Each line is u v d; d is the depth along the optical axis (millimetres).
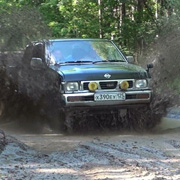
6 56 10742
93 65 9797
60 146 7883
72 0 23312
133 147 7684
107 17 23719
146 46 17891
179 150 7590
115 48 10891
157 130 10148
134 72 9484
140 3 23531
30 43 11078
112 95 9156
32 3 23234
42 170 6215
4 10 12094
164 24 15320
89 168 6340
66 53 10312
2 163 6508
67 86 9070
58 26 22641
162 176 5945
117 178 5832
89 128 9570
